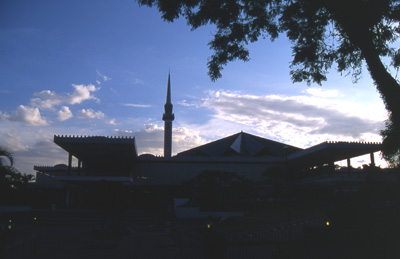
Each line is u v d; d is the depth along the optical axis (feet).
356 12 32.71
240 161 173.88
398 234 28.27
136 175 169.89
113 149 138.41
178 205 127.75
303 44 44.78
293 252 31.76
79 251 52.49
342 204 62.80
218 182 111.55
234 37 43.62
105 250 53.52
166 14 40.88
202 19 41.73
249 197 105.60
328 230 41.63
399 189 58.65
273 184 105.70
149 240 66.90
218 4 40.86
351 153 134.62
